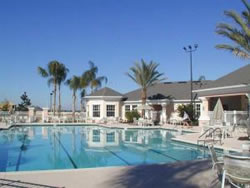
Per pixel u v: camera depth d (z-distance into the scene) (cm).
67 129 3456
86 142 2319
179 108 3906
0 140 2405
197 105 4053
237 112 2606
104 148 2006
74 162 1528
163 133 3003
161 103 4303
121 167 1035
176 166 1052
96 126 3891
